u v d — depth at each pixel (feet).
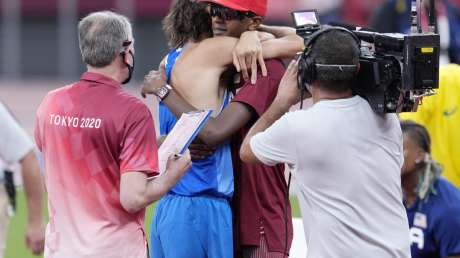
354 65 45.01
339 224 44.96
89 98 49.01
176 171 48.19
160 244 55.47
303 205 46.11
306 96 49.06
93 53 49.08
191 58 54.60
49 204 50.03
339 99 45.70
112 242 48.75
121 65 49.73
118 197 48.88
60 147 49.21
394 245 45.21
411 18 45.78
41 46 248.52
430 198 59.16
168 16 56.08
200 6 54.80
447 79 70.33
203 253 54.34
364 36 46.55
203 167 53.88
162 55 240.73
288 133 45.57
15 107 215.10
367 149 45.32
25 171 55.11
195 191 53.88
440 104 70.44
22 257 82.94
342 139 45.06
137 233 49.52
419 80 43.78
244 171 54.39
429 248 59.82
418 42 43.57
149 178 48.44
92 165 48.67
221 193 53.88
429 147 59.41
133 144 48.11
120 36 49.21
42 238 55.98
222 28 54.85
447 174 70.74
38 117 50.44
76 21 246.68
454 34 83.46
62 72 249.55
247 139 48.55
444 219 58.70
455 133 70.33
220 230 53.88
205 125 52.42
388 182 45.65
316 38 45.73
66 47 247.70
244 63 52.80
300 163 45.60
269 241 54.60
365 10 198.90
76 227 48.96
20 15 247.29
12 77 250.16
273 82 53.11
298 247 62.28
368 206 45.27
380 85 44.75
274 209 54.85
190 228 53.98
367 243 44.96
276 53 53.67
